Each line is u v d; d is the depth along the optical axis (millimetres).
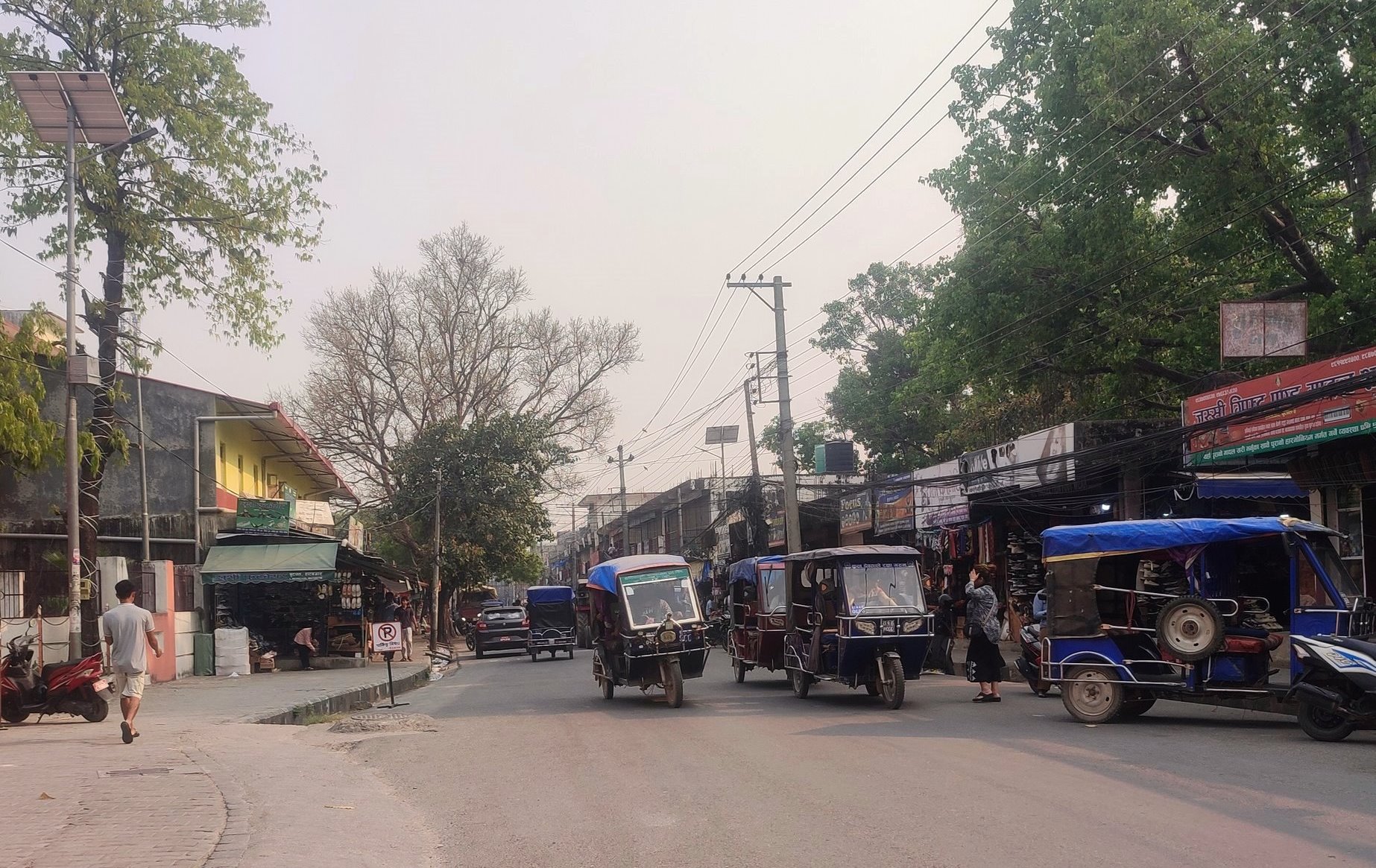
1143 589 14273
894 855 7008
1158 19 20297
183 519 29266
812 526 43250
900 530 33531
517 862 7297
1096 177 23625
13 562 22812
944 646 22625
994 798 8695
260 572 28891
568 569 114875
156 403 29328
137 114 22469
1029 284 25406
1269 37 20469
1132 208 23766
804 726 14039
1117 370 25719
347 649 35062
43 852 6957
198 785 9648
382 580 39438
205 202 23047
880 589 16859
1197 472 21172
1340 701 11438
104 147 20922
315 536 32188
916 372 45844
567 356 52156
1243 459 19062
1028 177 24781
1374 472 17016
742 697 18891
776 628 20688
